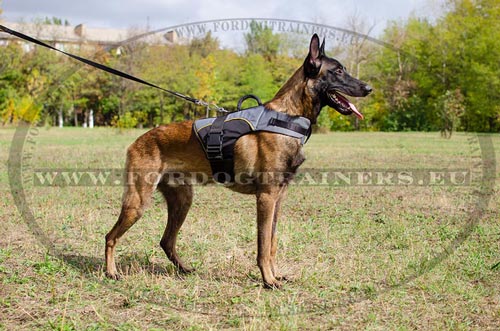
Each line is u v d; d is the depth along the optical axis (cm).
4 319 458
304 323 455
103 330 438
